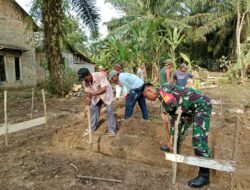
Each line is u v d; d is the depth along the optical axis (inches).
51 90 474.0
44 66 709.9
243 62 671.1
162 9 880.9
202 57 985.5
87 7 498.0
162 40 591.5
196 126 144.3
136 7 912.3
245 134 215.6
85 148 199.6
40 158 180.1
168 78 283.3
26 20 528.7
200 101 143.5
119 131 221.0
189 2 875.4
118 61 589.9
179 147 166.4
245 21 796.6
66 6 483.2
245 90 537.3
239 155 175.0
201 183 145.9
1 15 691.4
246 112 304.0
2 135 231.1
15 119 299.7
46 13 455.2
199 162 141.3
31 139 218.7
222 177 154.0
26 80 743.7
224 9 839.1
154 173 162.7
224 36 865.5
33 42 724.7
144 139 199.6
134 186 147.4
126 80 237.3
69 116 305.1
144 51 583.8
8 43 707.4
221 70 962.7
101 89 202.5
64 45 519.8
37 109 355.6
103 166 169.9
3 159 179.9
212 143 193.8
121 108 308.8
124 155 186.2
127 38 855.7
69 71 613.9
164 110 151.2
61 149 199.5
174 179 149.3
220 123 249.8
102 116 258.8
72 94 468.1
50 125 262.8
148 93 152.0
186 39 893.8
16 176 157.3
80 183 149.9
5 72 681.6
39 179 154.0
